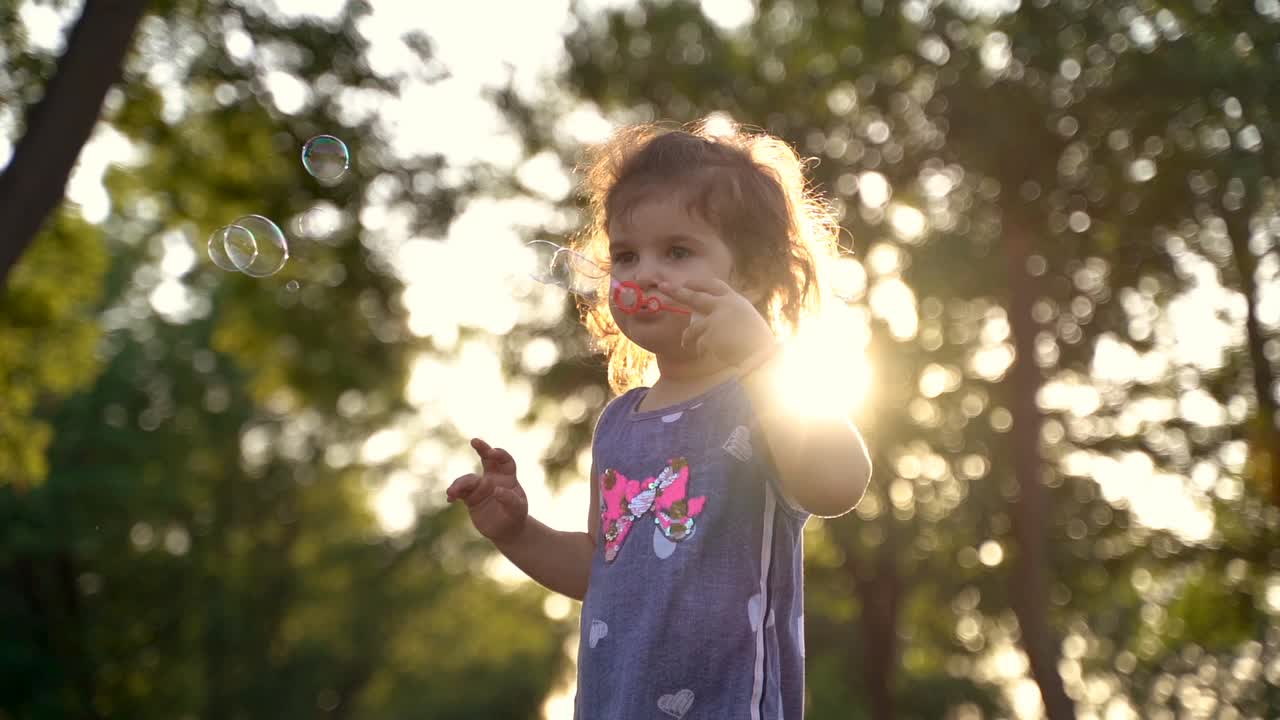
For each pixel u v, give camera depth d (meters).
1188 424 14.64
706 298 2.13
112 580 25.92
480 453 2.63
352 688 30.75
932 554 16.55
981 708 23.64
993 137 12.96
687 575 2.16
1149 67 12.19
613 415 2.45
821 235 2.77
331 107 12.21
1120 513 15.04
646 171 2.36
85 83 8.32
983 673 20.25
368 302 14.27
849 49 14.52
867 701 23.02
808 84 14.95
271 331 15.16
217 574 27.34
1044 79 12.75
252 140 12.36
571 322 15.77
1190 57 12.02
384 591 30.23
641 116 15.27
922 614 18.73
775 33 15.34
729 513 2.19
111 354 24.31
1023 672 18.80
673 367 2.37
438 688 34.12
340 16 11.98
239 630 27.38
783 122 14.94
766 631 2.16
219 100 11.91
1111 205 13.45
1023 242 13.73
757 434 2.22
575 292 2.92
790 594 2.24
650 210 2.32
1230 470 14.56
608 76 15.33
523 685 33.75
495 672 34.19
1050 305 14.45
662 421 2.30
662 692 2.13
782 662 2.21
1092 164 13.23
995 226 14.03
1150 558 15.17
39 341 15.83
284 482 28.39
